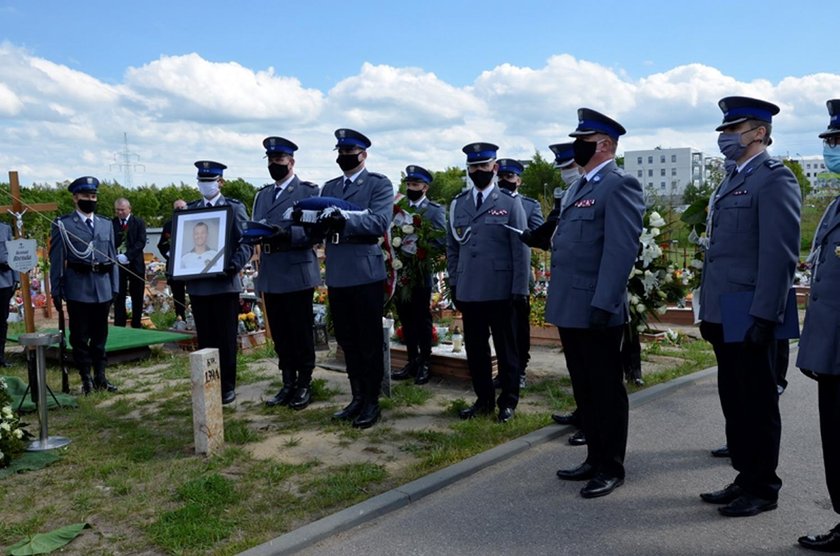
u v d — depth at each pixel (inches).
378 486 185.9
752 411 165.6
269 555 149.6
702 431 233.3
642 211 178.4
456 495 182.7
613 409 181.8
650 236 279.1
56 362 370.6
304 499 178.5
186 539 156.3
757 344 159.8
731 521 163.0
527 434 227.1
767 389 164.9
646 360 346.9
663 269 286.8
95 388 303.1
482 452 209.8
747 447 167.9
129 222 456.8
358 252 239.8
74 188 299.0
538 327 395.2
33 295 625.3
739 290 167.3
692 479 189.8
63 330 298.8
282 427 241.3
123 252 452.1
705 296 177.6
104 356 307.4
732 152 170.6
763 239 160.1
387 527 164.9
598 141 182.4
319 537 158.1
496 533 159.9
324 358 358.9
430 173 330.0
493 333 243.9
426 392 282.7
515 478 193.5
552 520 165.8
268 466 201.6
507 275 238.7
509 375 243.9
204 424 209.9
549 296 188.7
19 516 172.7
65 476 198.8
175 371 340.5
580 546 152.4
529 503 176.1
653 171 3316.9
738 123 168.4
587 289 180.5
